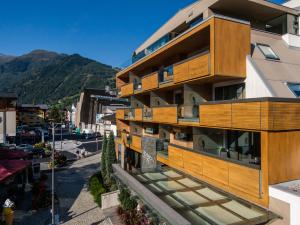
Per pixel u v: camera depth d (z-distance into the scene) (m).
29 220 16.12
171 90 19.00
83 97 72.38
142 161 19.25
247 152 11.39
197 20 17.48
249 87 11.62
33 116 85.06
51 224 14.91
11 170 17.30
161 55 17.56
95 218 16.19
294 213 7.84
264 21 17.20
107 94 74.12
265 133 8.59
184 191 11.57
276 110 8.52
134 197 15.57
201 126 11.98
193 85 14.13
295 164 9.19
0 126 40.97
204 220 8.70
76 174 28.22
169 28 21.36
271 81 11.01
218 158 10.66
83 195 20.84
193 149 12.67
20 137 56.66
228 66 11.45
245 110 9.26
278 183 8.79
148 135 22.06
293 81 11.58
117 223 15.16
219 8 15.43
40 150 38.44
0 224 14.98
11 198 18.53
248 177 9.15
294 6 18.11
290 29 15.90
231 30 11.56
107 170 21.55
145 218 13.66
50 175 27.80
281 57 13.09
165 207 9.79
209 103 11.27
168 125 18.22
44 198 18.55
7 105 42.09
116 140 27.84
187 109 13.99
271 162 8.62
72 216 16.66
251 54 12.27
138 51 28.61
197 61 12.41
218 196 10.69
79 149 44.59
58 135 66.12
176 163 14.27
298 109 9.06
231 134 12.53
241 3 14.59
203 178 11.75
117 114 28.19
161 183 12.91
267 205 8.66
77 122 80.81
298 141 9.25
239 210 9.27
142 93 21.55
